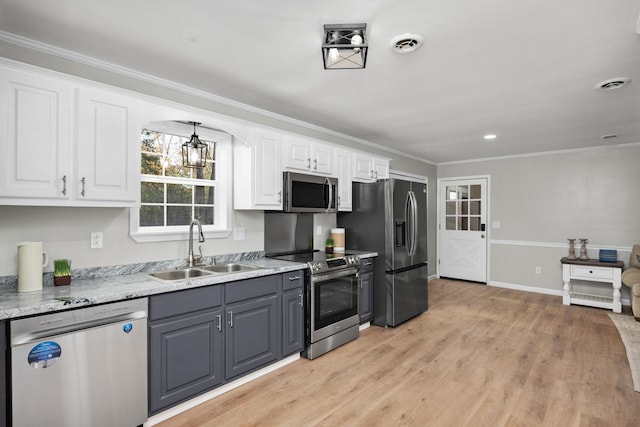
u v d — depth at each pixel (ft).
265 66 7.57
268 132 9.96
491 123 12.16
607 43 6.48
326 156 11.89
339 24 5.89
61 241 6.97
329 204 11.70
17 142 5.73
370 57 7.10
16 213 6.45
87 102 6.51
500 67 7.57
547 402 7.52
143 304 6.34
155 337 6.53
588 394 7.82
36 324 5.22
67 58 6.90
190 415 7.00
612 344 10.71
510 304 15.42
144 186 8.66
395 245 12.46
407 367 9.22
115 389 6.00
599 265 14.53
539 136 14.14
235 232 10.21
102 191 6.70
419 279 13.73
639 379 8.49
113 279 7.23
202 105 9.18
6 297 5.72
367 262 12.41
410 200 13.23
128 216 7.93
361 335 11.62
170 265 8.72
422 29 6.03
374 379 8.56
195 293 7.13
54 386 5.37
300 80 8.35
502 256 18.89
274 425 6.72
